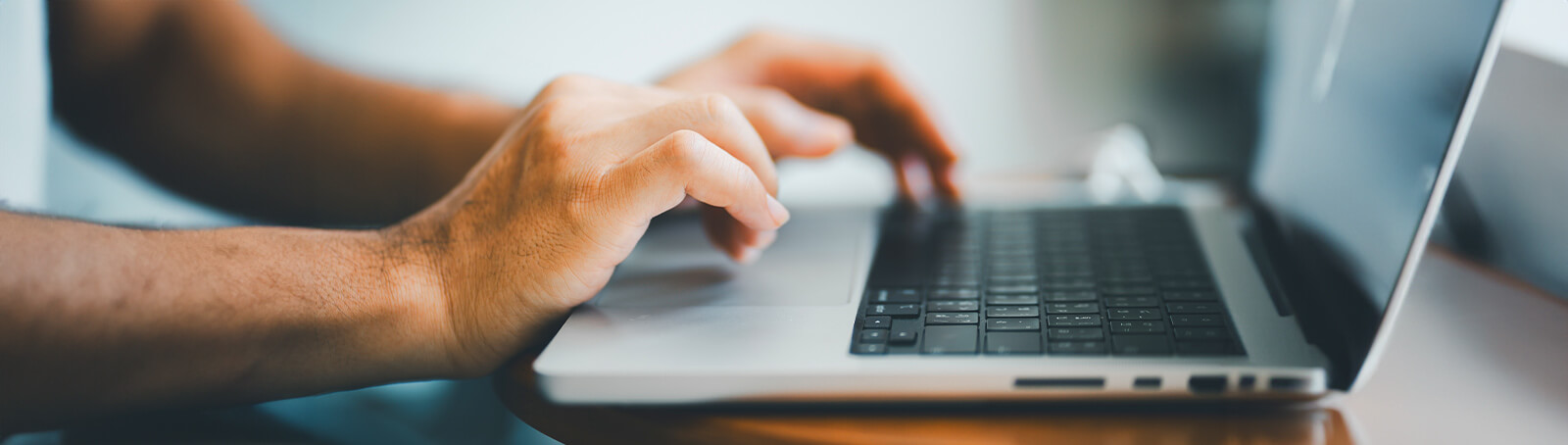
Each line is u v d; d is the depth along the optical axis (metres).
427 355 0.49
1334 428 0.43
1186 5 1.21
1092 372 0.43
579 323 0.48
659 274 0.53
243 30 0.96
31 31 0.95
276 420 0.63
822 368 0.44
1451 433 0.42
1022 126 1.10
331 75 0.93
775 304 0.50
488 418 0.79
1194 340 0.45
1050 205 0.65
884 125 0.78
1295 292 0.50
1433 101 0.42
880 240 0.59
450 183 0.85
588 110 0.53
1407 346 0.49
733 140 0.50
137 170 0.96
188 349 0.48
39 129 0.95
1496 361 0.47
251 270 0.50
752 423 0.44
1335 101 0.52
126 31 0.97
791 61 0.79
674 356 0.45
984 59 1.32
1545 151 0.52
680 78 0.78
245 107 0.93
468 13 1.60
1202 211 0.62
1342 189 0.49
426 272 0.50
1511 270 0.55
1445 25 0.43
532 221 0.49
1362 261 0.45
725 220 0.55
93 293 0.48
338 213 0.87
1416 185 0.42
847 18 1.50
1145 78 1.14
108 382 0.48
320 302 0.49
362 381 0.50
